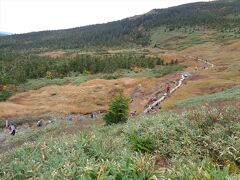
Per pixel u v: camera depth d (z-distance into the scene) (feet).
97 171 24.52
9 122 213.05
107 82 322.55
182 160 36.91
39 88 347.77
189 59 597.93
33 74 413.80
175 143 41.73
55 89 311.68
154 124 48.34
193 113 50.65
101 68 449.48
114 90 293.02
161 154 40.04
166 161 38.60
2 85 332.19
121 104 95.96
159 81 303.27
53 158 30.25
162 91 252.83
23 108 250.98
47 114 234.99
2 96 294.25
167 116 53.21
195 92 212.64
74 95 284.00
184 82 274.16
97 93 286.66
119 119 95.40
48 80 390.42
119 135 51.06
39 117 224.74
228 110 51.52
